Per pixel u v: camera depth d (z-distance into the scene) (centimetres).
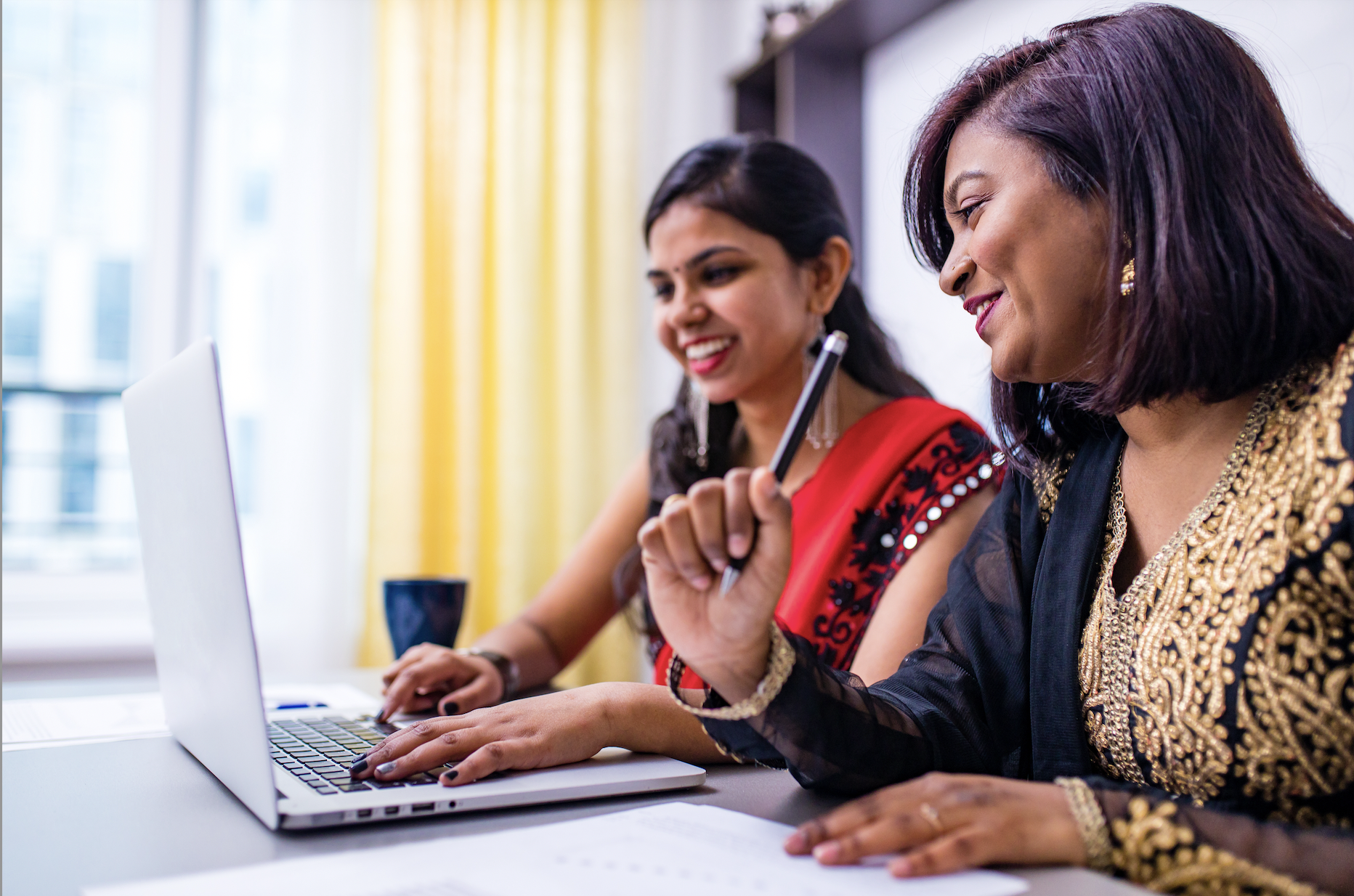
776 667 62
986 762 73
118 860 51
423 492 227
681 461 138
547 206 246
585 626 141
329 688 117
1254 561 60
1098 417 76
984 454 110
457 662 106
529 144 243
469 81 236
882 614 105
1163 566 65
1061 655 71
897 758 68
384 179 227
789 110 228
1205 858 50
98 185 230
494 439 236
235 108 235
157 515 71
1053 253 67
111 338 231
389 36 230
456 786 63
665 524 58
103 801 63
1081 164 66
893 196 221
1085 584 71
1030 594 77
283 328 220
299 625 215
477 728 70
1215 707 60
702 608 60
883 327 135
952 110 75
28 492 223
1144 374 62
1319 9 137
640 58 260
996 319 70
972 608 79
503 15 242
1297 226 61
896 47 223
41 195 226
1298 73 141
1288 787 58
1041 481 80
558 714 73
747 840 53
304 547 216
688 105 268
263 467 219
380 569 220
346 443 221
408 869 48
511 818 59
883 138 226
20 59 226
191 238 231
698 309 124
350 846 53
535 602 142
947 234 81
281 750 74
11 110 225
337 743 78
